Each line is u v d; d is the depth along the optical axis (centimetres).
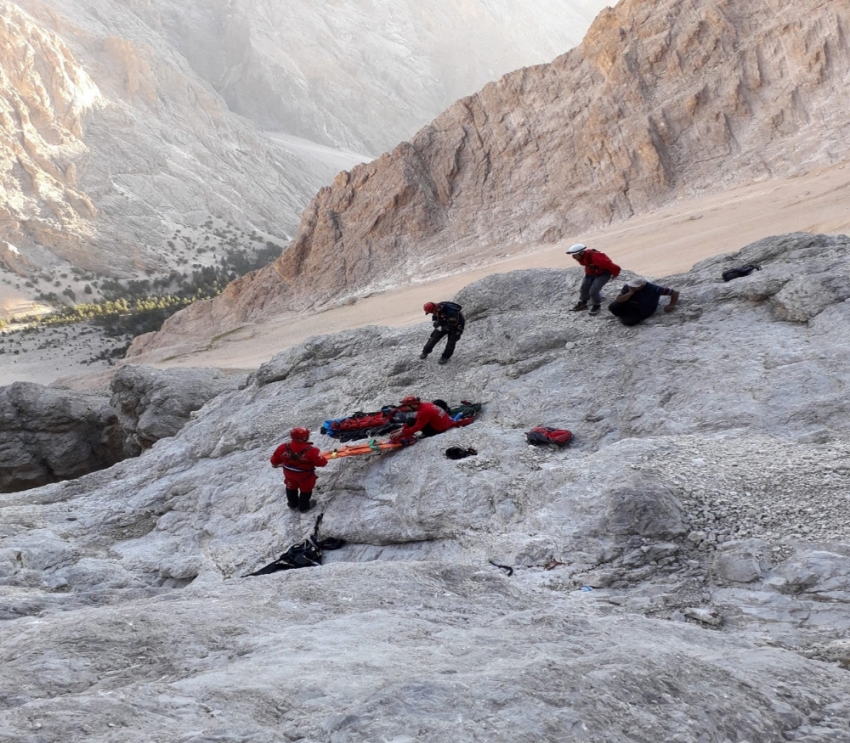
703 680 372
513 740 301
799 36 4216
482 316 1402
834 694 407
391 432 1155
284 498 1170
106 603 791
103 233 12962
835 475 772
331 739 308
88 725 312
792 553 657
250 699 348
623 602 651
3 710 346
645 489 757
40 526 1302
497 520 892
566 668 357
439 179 5247
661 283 1298
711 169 4209
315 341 1562
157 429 2041
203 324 5788
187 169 15700
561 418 1088
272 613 531
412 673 385
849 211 2911
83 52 16925
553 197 4706
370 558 977
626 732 318
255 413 1459
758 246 1277
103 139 14950
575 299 1340
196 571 1086
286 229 16150
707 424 966
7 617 741
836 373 961
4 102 13588
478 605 595
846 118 3884
